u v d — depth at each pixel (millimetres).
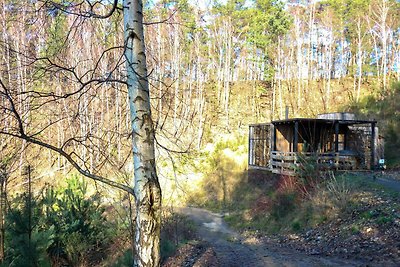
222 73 43281
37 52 3008
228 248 11141
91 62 3189
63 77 3102
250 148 24141
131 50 2740
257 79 44969
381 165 18688
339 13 43656
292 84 43719
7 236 6402
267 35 40625
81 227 9641
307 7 45344
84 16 2771
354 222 10688
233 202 22141
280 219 15133
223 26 42625
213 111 38844
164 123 3254
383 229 9320
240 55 47000
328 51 44656
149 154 2709
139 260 2613
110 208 11570
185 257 9102
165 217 13164
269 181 21828
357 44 41594
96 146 3055
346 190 12469
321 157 16719
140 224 2639
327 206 12844
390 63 39906
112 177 4145
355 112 28438
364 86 39656
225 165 26516
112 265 8344
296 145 18312
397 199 11203
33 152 6129
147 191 2652
